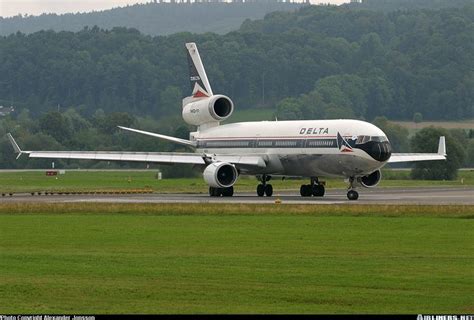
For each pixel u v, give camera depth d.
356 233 140.12
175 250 121.69
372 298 90.44
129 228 148.88
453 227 148.12
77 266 108.00
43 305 87.94
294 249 122.12
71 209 183.62
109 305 87.88
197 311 85.19
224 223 156.12
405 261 111.12
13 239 134.38
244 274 102.31
